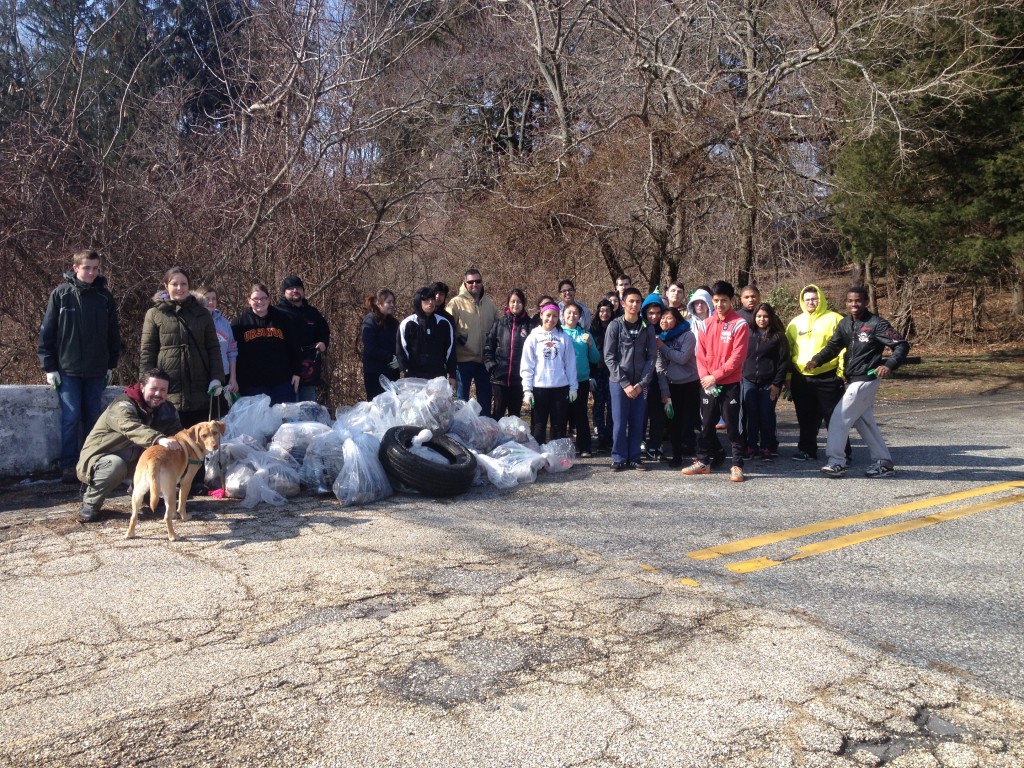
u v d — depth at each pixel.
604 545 5.34
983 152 17.42
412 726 3.12
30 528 5.66
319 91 10.15
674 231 13.98
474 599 4.38
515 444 7.59
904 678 3.49
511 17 15.82
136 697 3.34
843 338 7.57
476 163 16.16
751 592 4.48
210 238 9.41
